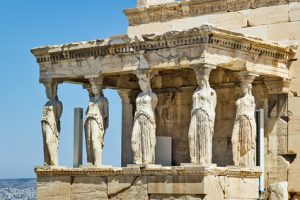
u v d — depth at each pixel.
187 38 22.19
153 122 23.23
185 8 26.94
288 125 24.69
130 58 23.58
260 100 25.23
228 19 26.05
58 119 25.59
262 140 24.98
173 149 26.52
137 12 28.16
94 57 24.39
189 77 26.20
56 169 24.84
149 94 23.36
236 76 24.11
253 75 23.53
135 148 23.27
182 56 22.41
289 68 24.83
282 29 24.92
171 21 27.39
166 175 22.39
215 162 25.73
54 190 24.89
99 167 23.84
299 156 24.45
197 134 22.08
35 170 25.34
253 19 25.53
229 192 22.39
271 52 24.00
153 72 23.44
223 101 25.61
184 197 22.02
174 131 26.53
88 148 24.34
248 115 23.34
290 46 24.47
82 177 24.28
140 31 28.16
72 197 24.44
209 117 22.06
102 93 24.69
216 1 26.27
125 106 27.48
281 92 24.77
